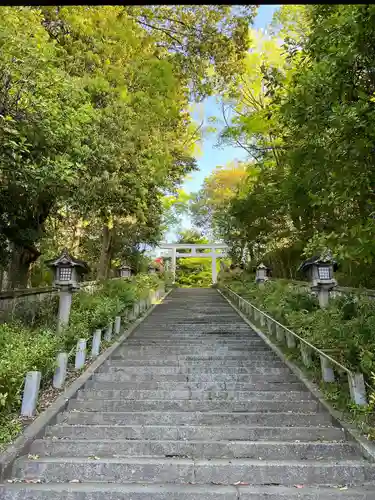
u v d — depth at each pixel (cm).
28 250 955
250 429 467
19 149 539
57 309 901
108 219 1091
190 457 423
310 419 500
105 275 1568
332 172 489
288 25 1188
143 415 510
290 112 544
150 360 733
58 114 565
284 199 977
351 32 430
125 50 877
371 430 436
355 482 375
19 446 410
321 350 582
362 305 648
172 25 1024
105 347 823
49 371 576
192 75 1115
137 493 345
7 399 460
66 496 345
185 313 1349
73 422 503
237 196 1691
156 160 984
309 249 505
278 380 646
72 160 657
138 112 901
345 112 419
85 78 774
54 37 802
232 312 1370
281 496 342
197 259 3447
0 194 751
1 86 495
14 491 347
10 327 664
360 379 477
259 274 1498
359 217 495
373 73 464
